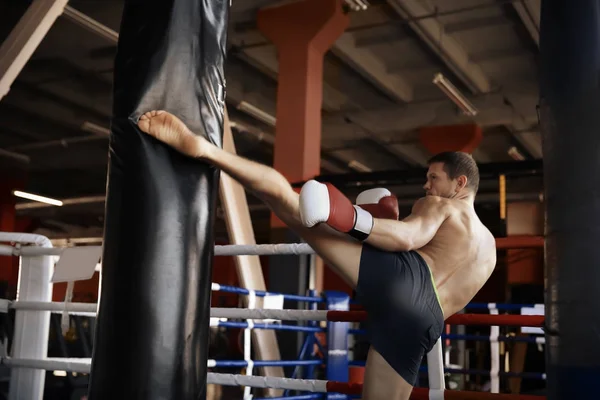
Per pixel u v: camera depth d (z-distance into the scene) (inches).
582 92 70.8
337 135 557.6
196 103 74.5
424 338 70.1
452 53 397.1
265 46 406.6
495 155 620.1
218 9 78.6
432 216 72.4
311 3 354.3
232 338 458.0
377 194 77.3
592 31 71.8
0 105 489.1
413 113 501.7
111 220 72.7
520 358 263.6
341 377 172.7
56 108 499.2
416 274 70.1
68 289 121.3
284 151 353.1
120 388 69.3
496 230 609.6
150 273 70.2
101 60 422.6
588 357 66.8
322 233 71.2
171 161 72.2
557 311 69.6
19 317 127.8
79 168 653.9
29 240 128.2
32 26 179.9
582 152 69.8
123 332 70.1
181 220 72.1
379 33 395.2
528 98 455.8
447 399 83.9
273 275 332.2
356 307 168.6
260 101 495.5
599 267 67.8
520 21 370.6
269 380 101.0
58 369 119.5
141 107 72.3
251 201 731.4
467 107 445.4
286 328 163.0
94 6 360.8
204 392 74.5
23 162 604.7
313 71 358.6
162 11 74.4
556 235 70.6
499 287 505.4
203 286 74.2
